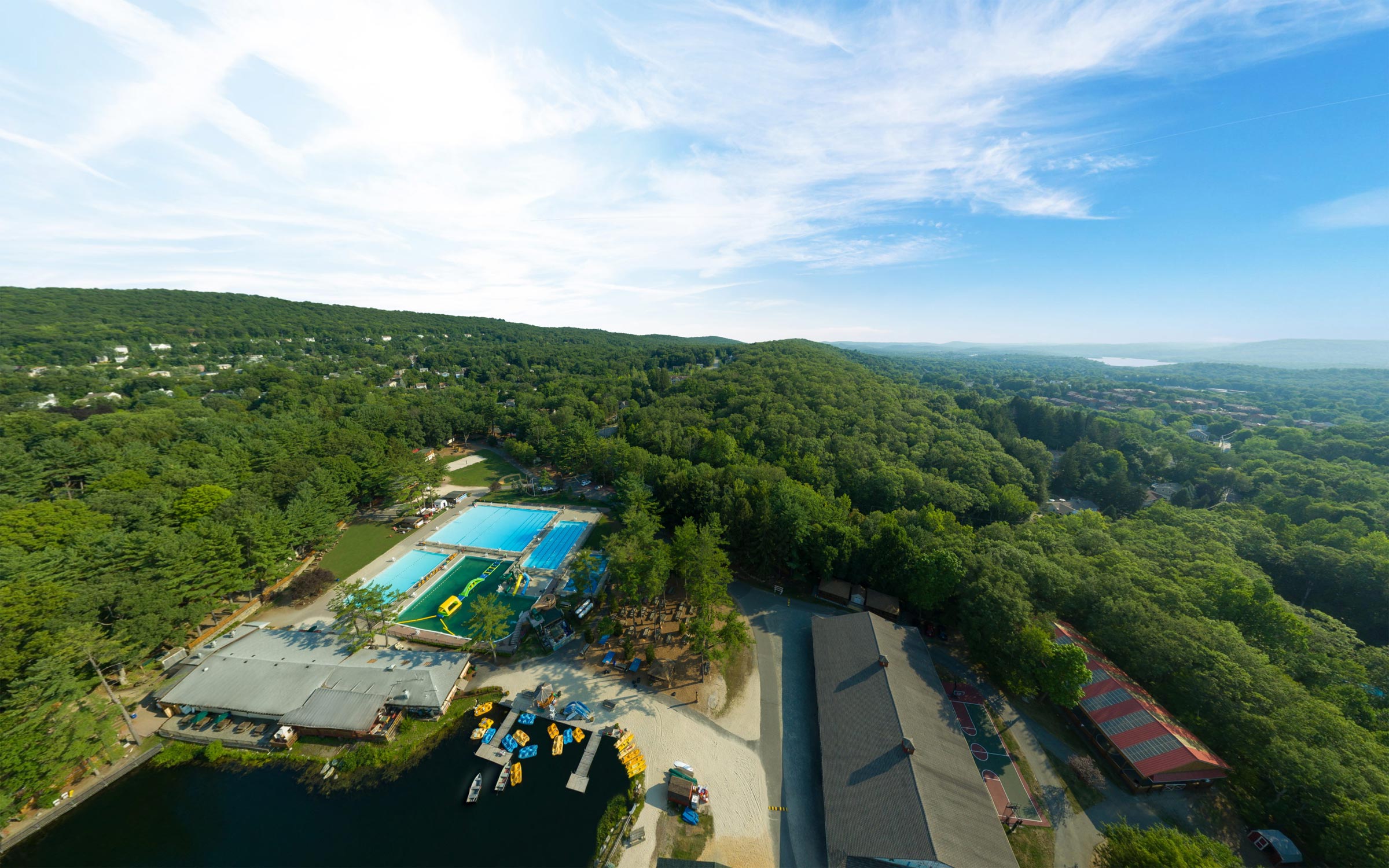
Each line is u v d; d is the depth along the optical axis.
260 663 59.03
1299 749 44.34
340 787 47.94
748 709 57.44
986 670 63.88
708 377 197.25
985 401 185.00
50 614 53.66
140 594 58.66
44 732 44.91
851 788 45.16
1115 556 74.69
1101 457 148.62
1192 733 52.22
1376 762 43.00
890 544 74.62
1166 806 47.81
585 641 67.06
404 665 59.12
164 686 57.50
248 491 87.94
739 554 85.31
